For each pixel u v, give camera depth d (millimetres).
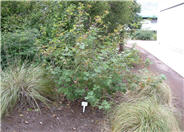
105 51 2879
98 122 2760
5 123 2475
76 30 3479
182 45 8172
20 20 5531
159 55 8125
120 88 2902
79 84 2857
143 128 2270
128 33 4023
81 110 3076
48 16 5312
